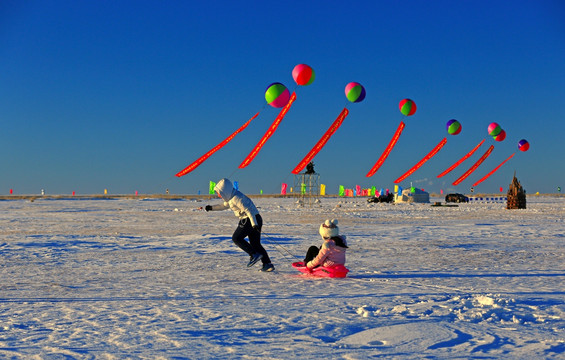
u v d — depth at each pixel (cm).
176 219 3434
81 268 1118
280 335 526
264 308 669
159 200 9975
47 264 1186
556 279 926
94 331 547
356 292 793
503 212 4306
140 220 3303
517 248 1525
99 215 4006
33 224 2855
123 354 457
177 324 579
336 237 977
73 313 646
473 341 493
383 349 468
